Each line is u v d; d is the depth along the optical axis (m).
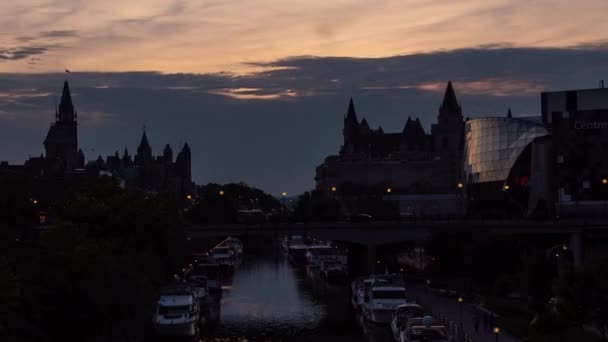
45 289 110.00
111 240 159.75
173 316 143.88
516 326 132.62
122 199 173.62
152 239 174.00
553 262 145.38
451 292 176.88
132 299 133.38
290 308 181.50
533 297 137.12
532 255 140.25
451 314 150.50
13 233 133.75
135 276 135.50
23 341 100.31
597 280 123.50
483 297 170.75
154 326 144.00
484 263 196.75
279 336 148.25
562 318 124.81
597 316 124.38
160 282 171.25
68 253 118.88
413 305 139.00
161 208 188.00
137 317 150.00
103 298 121.00
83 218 166.12
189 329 144.38
